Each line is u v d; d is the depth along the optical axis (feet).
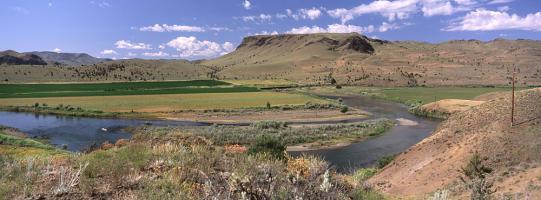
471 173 86.48
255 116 316.60
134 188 22.26
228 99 433.89
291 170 24.54
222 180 21.83
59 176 23.43
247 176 19.21
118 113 326.44
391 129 250.78
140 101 410.93
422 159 123.03
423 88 641.40
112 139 211.41
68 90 562.25
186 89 591.78
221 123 283.79
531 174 76.74
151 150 31.71
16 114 324.19
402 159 133.08
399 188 97.45
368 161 165.58
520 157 96.73
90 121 287.07
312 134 221.46
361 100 462.60
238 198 18.56
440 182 93.04
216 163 27.99
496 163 97.19
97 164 26.05
